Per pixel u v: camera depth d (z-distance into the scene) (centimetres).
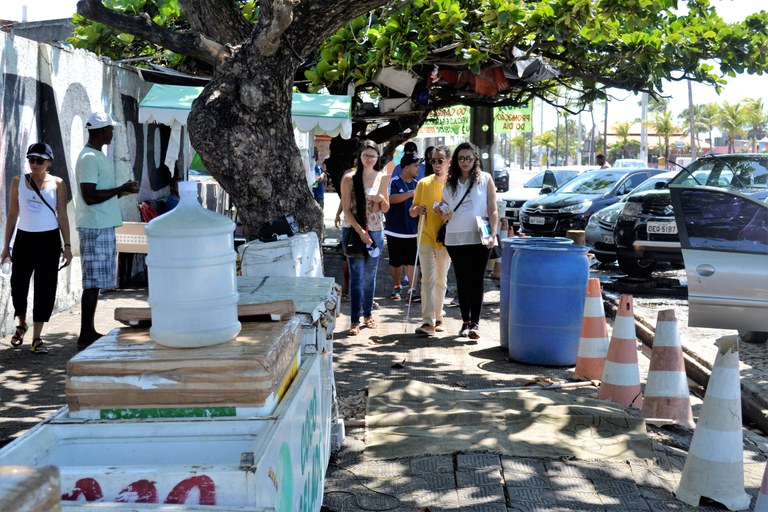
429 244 841
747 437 569
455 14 1062
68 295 960
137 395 257
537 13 1053
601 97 1496
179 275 267
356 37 1130
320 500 372
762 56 1248
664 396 571
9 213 732
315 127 1089
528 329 730
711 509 434
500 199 2298
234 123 566
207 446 257
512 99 1511
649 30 1254
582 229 1792
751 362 783
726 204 771
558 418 548
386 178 848
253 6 1211
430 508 428
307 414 320
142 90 1202
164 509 209
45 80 886
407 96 1301
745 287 765
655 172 1884
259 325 307
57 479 136
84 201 731
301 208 597
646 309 1099
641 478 470
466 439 517
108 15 571
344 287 1088
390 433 530
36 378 656
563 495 446
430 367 722
